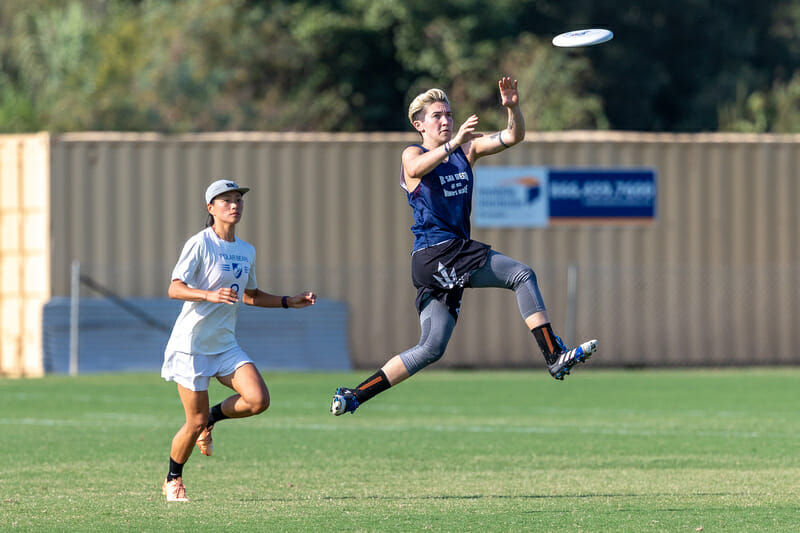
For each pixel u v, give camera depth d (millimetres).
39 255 71188
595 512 24422
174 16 138125
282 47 136250
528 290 24234
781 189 74438
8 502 25719
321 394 56906
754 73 153625
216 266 25047
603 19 151625
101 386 60875
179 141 70750
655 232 73500
